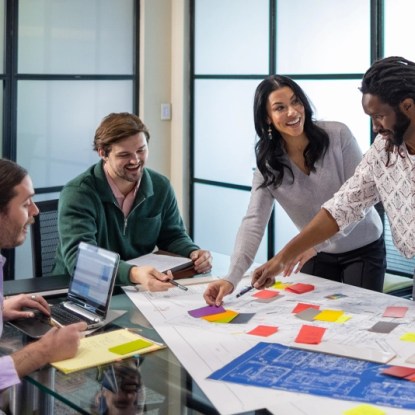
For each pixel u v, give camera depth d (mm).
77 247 2592
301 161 2680
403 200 2191
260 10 4402
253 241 2607
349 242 2766
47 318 2129
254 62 4484
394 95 1972
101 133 2664
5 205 1923
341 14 3893
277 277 2574
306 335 1921
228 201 4789
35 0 4414
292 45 4215
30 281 2518
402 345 1841
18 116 4441
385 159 2211
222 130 4781
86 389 1621
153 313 2168
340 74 3926
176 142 5070
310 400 1531
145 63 4922
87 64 4707
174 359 1789
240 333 1970
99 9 4719
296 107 2551
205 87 4887
